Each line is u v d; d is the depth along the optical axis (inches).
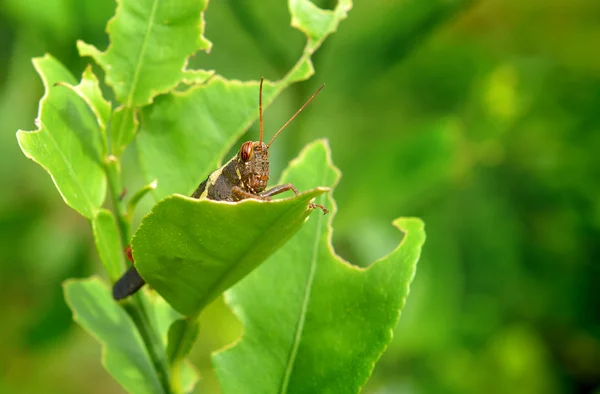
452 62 15.2
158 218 7.0
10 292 15.4
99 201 7.8
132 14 8.2
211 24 14.3
